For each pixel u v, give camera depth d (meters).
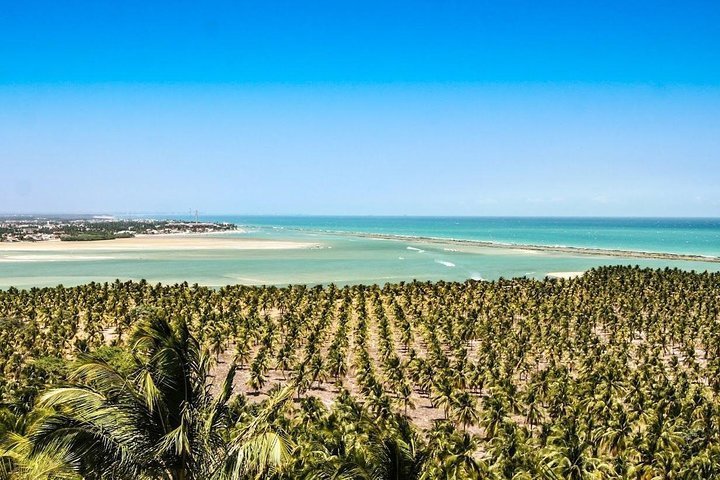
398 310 151.50
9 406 44.81
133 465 20.72
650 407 79.19
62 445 19.48
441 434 63.97
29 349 108.69
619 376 95.81
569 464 56.31
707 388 96.75
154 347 22.17
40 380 79.94
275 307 175.88
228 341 131.25
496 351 117.31
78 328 141.12
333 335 133.75
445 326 138.12
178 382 22.17
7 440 22.55
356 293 183.00
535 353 116.88
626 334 141.75
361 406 78.88
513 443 61.66
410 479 26.14
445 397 84.31
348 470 25.41
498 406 75.56
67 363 23.33
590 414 77.06
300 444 55.16
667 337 138.75
